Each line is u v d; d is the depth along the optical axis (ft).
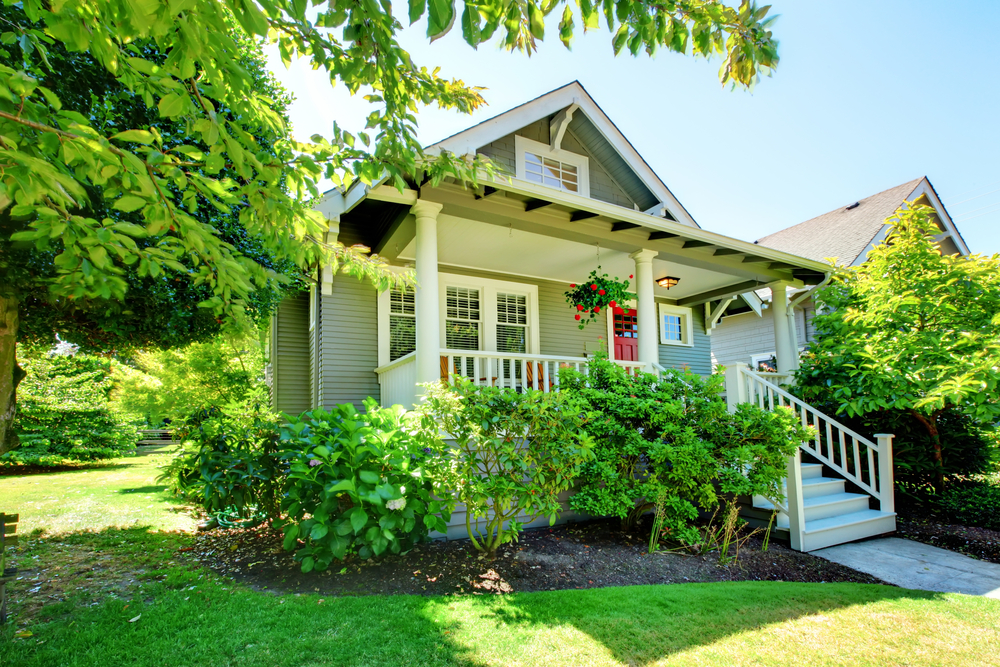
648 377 16.87
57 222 5.81
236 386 29.68
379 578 11.32
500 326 27.55
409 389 18.16
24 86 4.79
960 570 13.87
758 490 14.76
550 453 12.50
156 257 6.92
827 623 9.31
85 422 37.09
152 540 14.42
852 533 16.63
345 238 22.82
